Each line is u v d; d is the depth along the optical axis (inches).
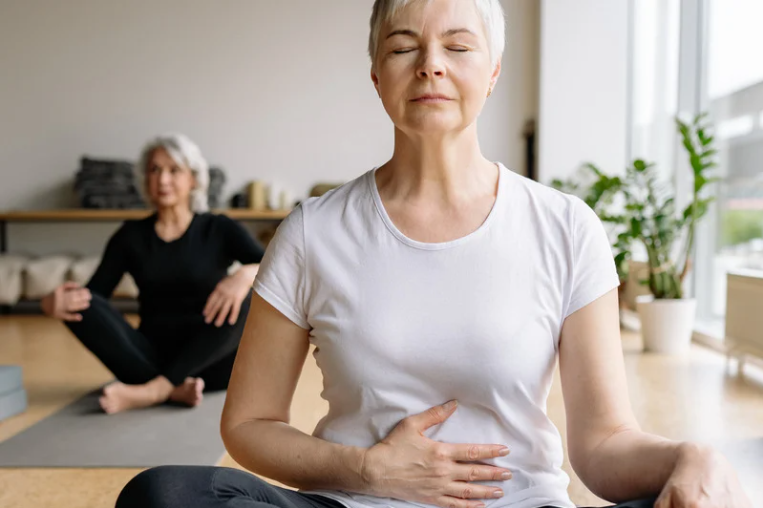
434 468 33.2
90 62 225.6
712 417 94.8
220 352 103.5
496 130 227.9
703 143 134.3
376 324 34.3
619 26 215.5
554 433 36.1
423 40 33.9
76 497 67.6
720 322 148.3
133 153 227.3
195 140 227.9
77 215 207.2
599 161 217.6
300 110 228.4
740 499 27.1
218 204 217.6
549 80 217.6
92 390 113.1
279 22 227.1
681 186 165.0
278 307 36.6
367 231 35.7
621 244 161.5
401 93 34.4
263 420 37.1
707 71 151.8
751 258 131.9
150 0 225.3
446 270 34.6
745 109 133.7
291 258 36.5
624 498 31.8
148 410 99.4
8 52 225.5
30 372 127.9
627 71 216.1
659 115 184.2
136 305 220.2
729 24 140.7
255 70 227.5
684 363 131.1
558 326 35.4
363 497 34.4
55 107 226.2
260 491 31.0
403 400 34.7
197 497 28.4
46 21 224.8
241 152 228.1
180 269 104.8
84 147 226.5
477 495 33.5
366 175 37.6
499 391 34.3
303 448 34.7
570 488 68.8
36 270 202.2
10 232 225.3
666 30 178.2
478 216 35.5
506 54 226.5
